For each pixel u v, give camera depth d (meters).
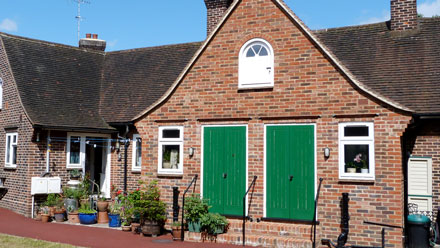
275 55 13.24
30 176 17.08
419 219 11.75
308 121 12.72
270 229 12.61
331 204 12.23
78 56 21.98
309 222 12.46
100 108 19.73
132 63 21.64
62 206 16.88
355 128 12.28
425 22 16.08
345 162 12.30
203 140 14.08
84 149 18.55
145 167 14.84
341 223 12.05
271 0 13.36
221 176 13.70
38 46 20.75
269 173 13.09
